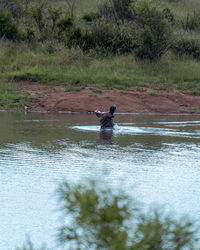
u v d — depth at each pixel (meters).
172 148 33.81
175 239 6.95
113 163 27.69
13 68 78.81
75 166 26.42
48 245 14.55
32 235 15.59
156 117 57.59
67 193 7.17
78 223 6.89
